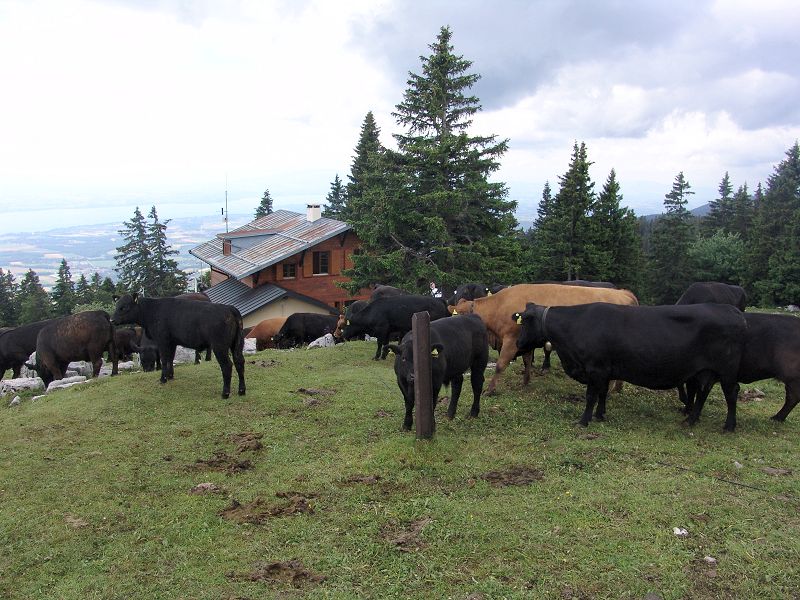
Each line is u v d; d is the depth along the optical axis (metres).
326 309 34.00
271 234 39.25
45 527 6.18
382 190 28.09
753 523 5.92
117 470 7.55
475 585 5.05
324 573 5.28
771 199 57.53
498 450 8.01
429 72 32.31
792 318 8.95
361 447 8.20
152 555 5.65
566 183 43.53
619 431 8.80
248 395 10.89
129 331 18.95
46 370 13.90
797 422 9.28
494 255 30.00
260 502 6.64
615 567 5.23
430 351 8.02
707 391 9.00
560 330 9.30
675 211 63.69
